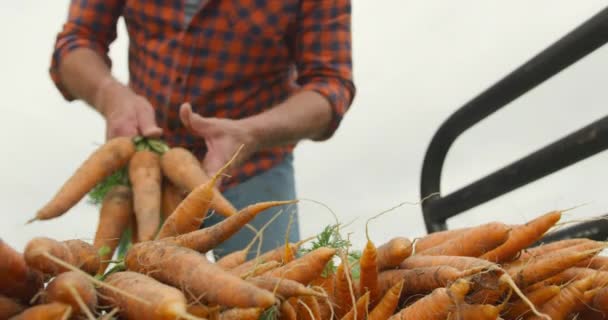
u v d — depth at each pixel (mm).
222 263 1867
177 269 1418
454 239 1860
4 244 1231
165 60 3525
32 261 1283
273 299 1259
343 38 3824
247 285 1298
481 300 1551
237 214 1643
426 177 3744
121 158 2951
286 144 3488
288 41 3863
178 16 3459
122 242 3027
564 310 1621
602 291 1614
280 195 3559
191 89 3525
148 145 3100
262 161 3533
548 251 1928
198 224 1876
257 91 3654
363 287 1706
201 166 3061
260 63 3602
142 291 1289
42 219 2609
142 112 3150
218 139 2957
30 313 1171
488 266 1492
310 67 3768
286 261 1783
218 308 1353
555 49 2781
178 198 3045
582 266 1846
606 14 2508
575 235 2725
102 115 3473
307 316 1618
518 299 1632
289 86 3852
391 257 1748
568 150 2783
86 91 3523
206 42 3459
